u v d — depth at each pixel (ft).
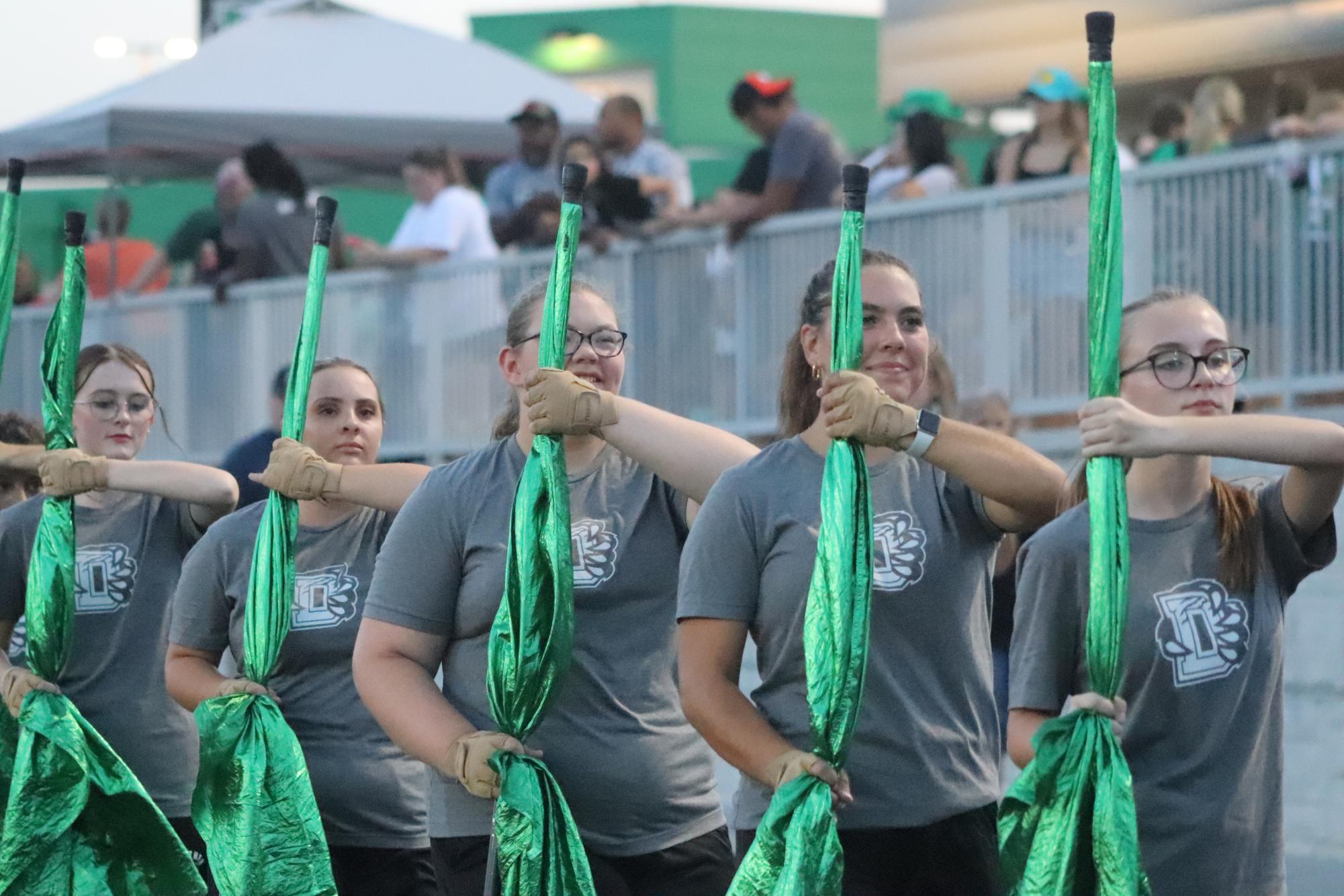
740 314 65.46
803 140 64.39
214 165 90.12
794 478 27.61
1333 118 56.08
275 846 31.63
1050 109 61.77
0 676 37.19
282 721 32.01
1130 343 27.25
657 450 28.17
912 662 27.20
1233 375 27.25
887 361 27.96
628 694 29.53
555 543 27.89
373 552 35.76
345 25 88.58
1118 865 24.36
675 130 153.58
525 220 72.43
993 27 84.69
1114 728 25.20
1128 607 25.95
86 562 38.09
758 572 27.55
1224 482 27.04
